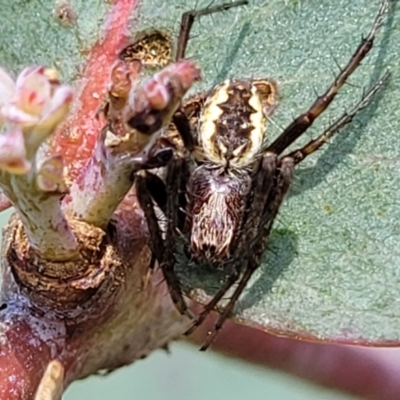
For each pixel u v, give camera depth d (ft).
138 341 0.31
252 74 0.32
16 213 0.29
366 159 0.32
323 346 0.37
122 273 0.30
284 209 0.31
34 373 0.29
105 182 0.29
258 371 0.36
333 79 0.32
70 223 0.29
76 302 0.30
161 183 0.31
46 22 0.32
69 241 0.29
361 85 0.32
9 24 0.33
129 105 0.28
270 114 0.32
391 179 0.31
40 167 0.27
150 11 0.32
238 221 0.32
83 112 0.32
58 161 0.27
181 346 0.36
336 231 0.31
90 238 0.29
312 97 0.32
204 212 0.32
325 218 0.31
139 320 0.31
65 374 0.30
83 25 0.32
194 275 0.32
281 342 0.36
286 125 0.32
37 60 0.32
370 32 0.32
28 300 0.30
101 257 0.29
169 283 0.31
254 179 0.32
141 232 0.31
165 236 0.31
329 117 0.32
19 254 0.29
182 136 0.33
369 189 0.31
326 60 0.32
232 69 0.32
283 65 0.32
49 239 0.29
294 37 0.32
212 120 0.33
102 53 0.32
